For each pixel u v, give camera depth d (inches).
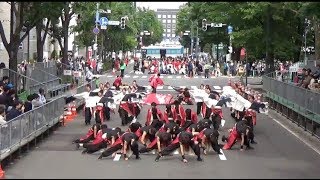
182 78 2146.9
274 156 666.8
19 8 1030.4
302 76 1152.8
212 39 2610.7
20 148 677.3
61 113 964.0
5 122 626.2
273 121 1051.3
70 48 2903.5
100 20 1946.4
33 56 2060.8
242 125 733.3
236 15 1269.7
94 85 1332.4
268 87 1320.1
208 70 2299.5
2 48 1699.1
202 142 692.7
